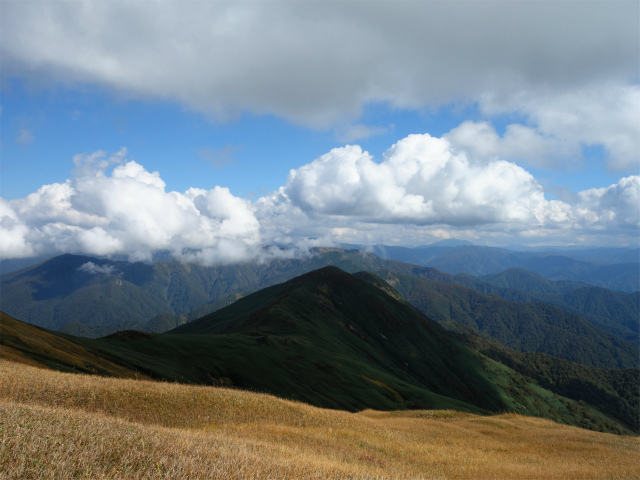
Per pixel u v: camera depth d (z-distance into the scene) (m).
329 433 28.58
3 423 11.36
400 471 20.95
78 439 11.38
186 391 31.78
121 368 64.88
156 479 9.73
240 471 11.36
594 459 31.09
